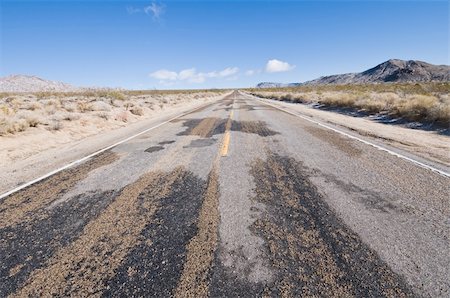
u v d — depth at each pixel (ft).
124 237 9.50
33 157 22.15
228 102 95.71
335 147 21.94
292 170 16.17
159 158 19.74
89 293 7.00
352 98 55.77
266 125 34.50
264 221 10.27
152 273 7.64
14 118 32.09
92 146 25.35
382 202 11.71
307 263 7.86
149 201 12.38
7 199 13.19
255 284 7.10
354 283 7.07
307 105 74.02
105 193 13.50
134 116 51.96
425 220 10.18
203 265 7.88
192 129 32.89
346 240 8.94
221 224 10.12
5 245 9.31
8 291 7.19
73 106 50.72
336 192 12.82
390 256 8.11
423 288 6.89
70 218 11.04
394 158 18.54
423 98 36.24
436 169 16.06
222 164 17.69
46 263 8.28
